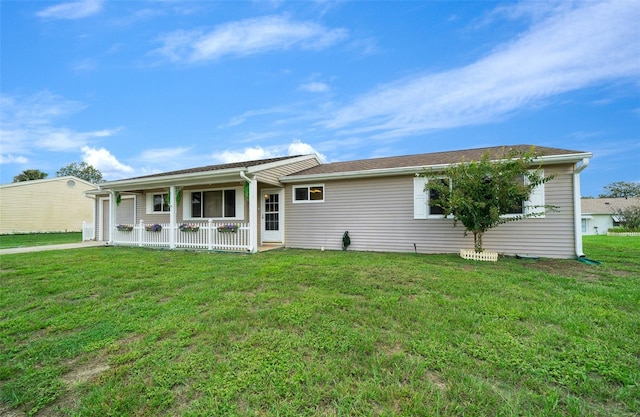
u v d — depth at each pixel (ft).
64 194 74.28
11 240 50.49
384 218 30.78
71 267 22.11
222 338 9.54
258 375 7.43
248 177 30.30
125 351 8.96
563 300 12.86
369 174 30.30
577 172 24.20
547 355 8.27
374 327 10.28
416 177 29.35
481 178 22.47
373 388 6.86
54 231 72.23
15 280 18.03
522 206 25.62
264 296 13.91
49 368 8.09
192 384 7.16
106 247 36.60
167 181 34.17
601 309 11.70
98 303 13.50
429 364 7.86
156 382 7.27
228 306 12.66
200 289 15.47
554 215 24.80
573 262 22.49
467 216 23.43
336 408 6.27
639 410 6.19
